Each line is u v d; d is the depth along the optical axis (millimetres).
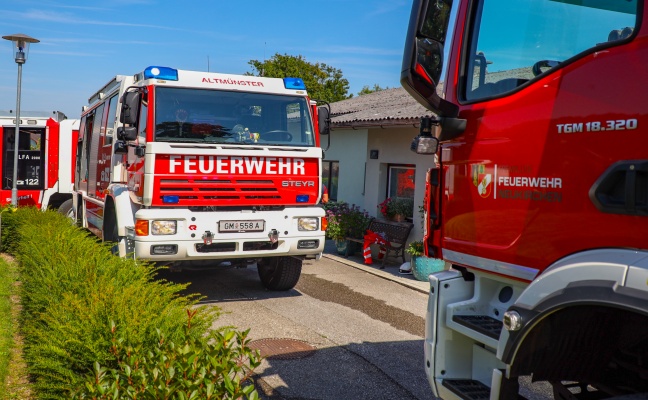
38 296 5645
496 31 3262
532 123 2889
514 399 2713
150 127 7184
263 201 7723
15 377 4797
